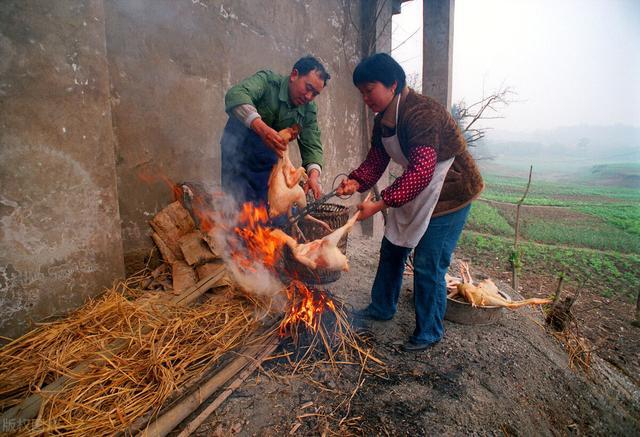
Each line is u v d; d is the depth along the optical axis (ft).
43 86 7.66
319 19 17.46
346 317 9.90
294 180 9.76
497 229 39.60
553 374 10.12
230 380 7.40
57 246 8.28
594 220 48.49
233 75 13.44
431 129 8.00
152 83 10.82
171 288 10.02
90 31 8.25
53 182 8.05
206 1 12.00
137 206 10.84
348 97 20.38
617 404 10.75
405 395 7.80
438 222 9.01
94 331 7.89
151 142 11.03
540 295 21.40
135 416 6.15
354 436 6.64
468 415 7.52
